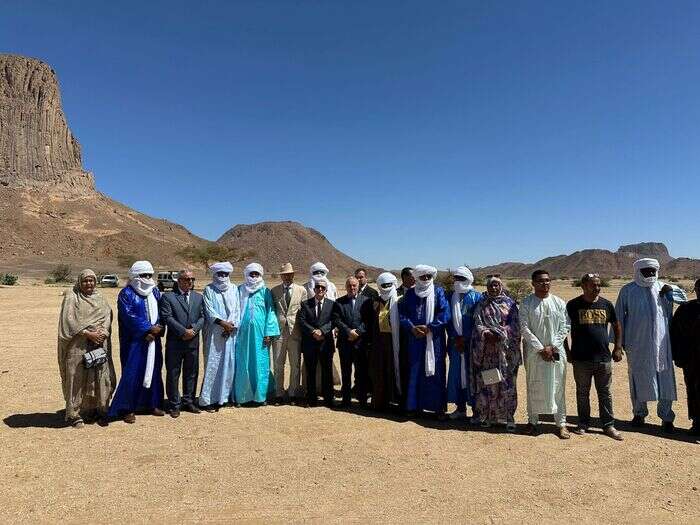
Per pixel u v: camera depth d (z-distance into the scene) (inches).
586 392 277.1
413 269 317.7
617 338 281.6
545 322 274.1
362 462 232.5
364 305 327.6
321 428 281.0
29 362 463.2
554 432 279.6
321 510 187.0
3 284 2228.1
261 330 327.9
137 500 193.0
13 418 293.0
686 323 275.4
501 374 277.1
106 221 7406.5
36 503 189.5
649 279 285.3
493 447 253.9
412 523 178.9
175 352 299.7
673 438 271.0
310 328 321.4
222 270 318.3
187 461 231.1
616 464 233.6
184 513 183.6
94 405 280.4
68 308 271.6
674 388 281.7
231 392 326.6
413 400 300.5
